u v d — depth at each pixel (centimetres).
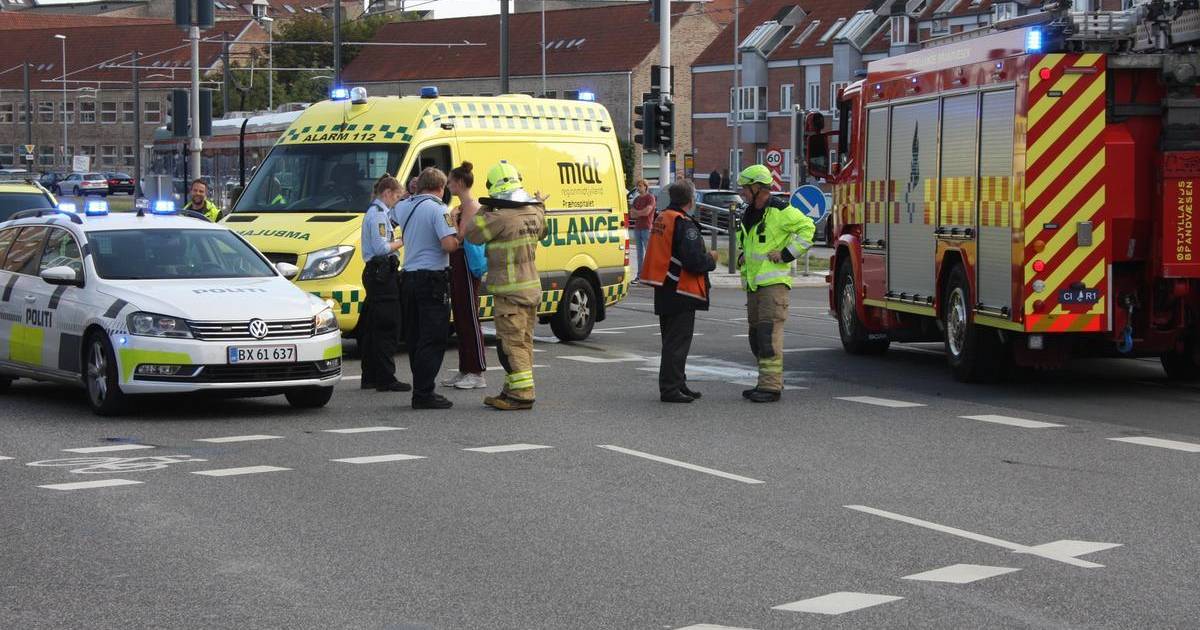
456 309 1552
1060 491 996
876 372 1730
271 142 4000
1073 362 1859
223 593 729
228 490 992
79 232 1433
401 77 10769
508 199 1382
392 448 1167
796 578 761
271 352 1323
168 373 1295
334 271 1758
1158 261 1472
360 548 823
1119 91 1466
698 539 850
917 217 1698
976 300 1550
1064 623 677
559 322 2048
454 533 862
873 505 948
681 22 9825
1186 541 848
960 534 865
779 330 1454
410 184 1853
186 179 4731
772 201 1448
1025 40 1447
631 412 1378
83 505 941
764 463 1103
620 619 683
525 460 1112
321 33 11031
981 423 1309
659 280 1438
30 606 705
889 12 8394
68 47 12356
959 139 1588
